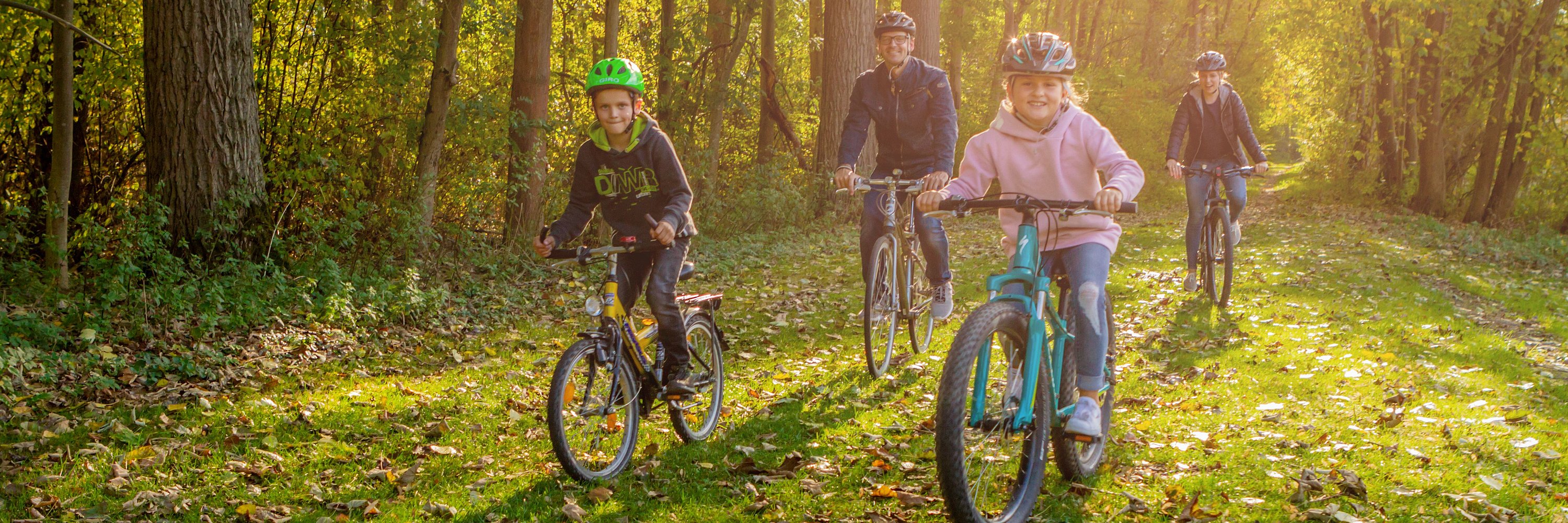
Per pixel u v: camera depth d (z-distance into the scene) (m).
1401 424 4.68
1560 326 7.95
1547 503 3.68
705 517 3.64
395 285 7.70
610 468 4.05
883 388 5.50
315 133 10.18
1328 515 3.51
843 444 4.50
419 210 9.33
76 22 9.27
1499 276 11.09
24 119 9.59
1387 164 19.91
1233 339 6.69
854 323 7.67
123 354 5.89
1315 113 22.22
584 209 4.20
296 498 3.87
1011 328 3.23
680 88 16.17
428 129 10.42
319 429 4.79
